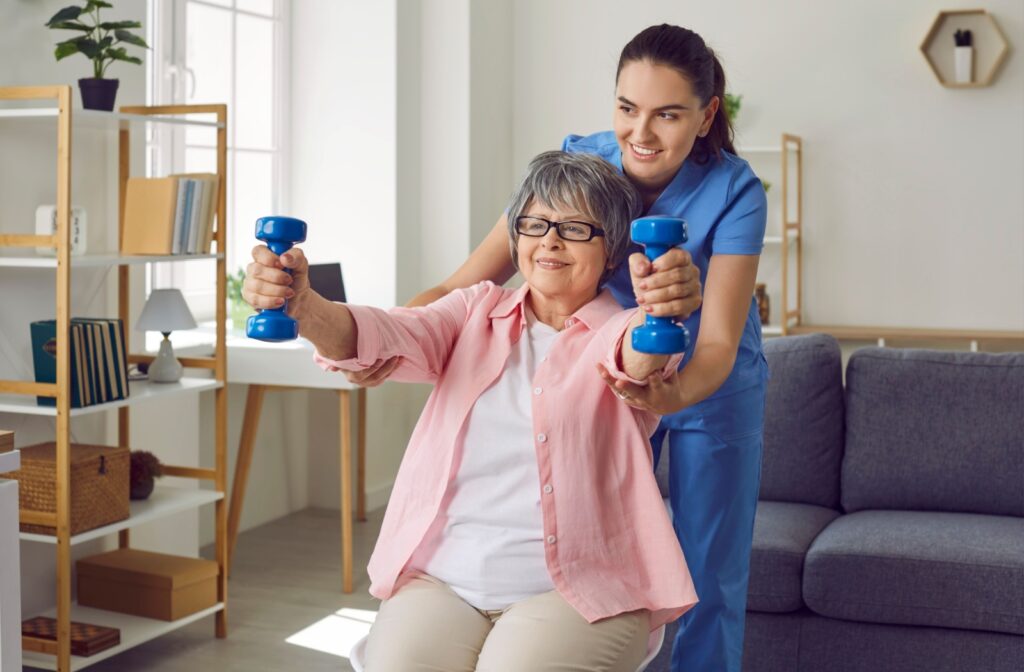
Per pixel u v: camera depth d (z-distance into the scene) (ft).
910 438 10.11
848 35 17.60
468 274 6.74
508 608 5.52
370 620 11.66
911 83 17.42
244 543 14.38
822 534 9.45
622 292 6.66
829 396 10.42
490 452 5.58
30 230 10.64
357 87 15.97
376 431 16.20
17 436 10.53
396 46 15.83
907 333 16.89
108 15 11.40
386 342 5.40
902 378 10.25
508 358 5.73
